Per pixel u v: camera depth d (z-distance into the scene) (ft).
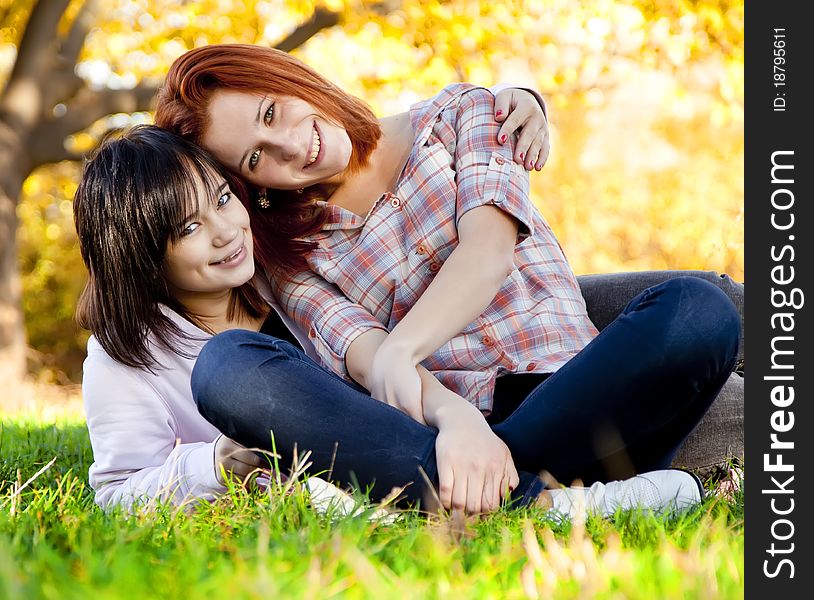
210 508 5.45
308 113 7.06
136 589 3.44
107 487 6.78
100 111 30.32
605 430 5.72
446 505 5.50
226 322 7.68
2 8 33.40
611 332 5.68
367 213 7.67
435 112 7.70
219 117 7.03
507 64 35.29
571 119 38.99
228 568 3.73
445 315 6.43
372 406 5.67
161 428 7.11
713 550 3.99
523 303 7.22
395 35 32.04
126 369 7.06
